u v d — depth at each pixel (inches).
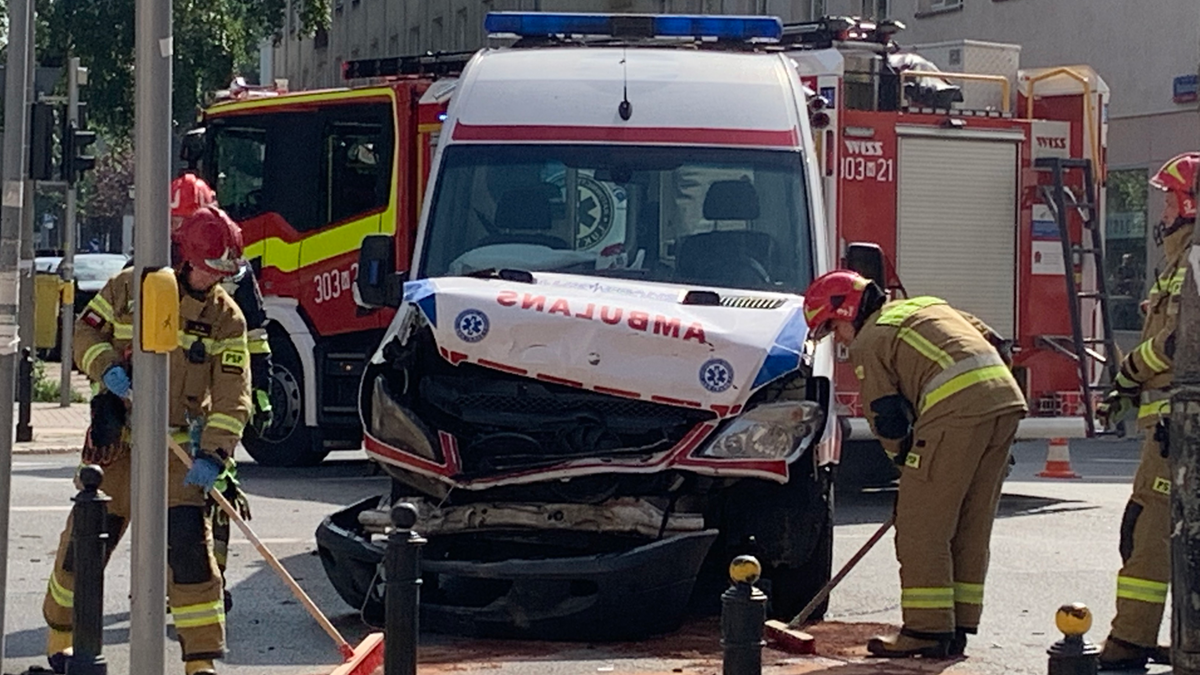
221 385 258.1
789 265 343.3
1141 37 961.5
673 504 309.4
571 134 357.4
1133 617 294.5
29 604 344.8
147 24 215.2
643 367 298.7
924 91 526.9
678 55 374.0
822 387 307.4
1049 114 547.8
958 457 290.8
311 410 556.7
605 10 1380.4
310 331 553.9
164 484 219.5
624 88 362.9
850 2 1197.1
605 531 303.1
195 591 259.0
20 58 260.8
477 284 315.9
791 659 295.3
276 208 556.1
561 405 309.4
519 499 306.7
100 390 268.5
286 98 552.7
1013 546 434.9
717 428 299.6
